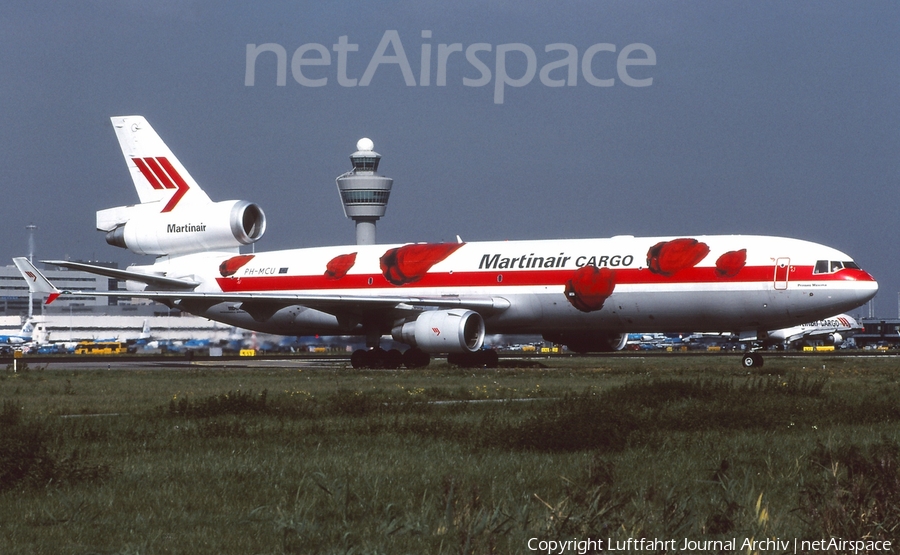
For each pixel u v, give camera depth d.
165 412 93.94
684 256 170.50
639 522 42.00
